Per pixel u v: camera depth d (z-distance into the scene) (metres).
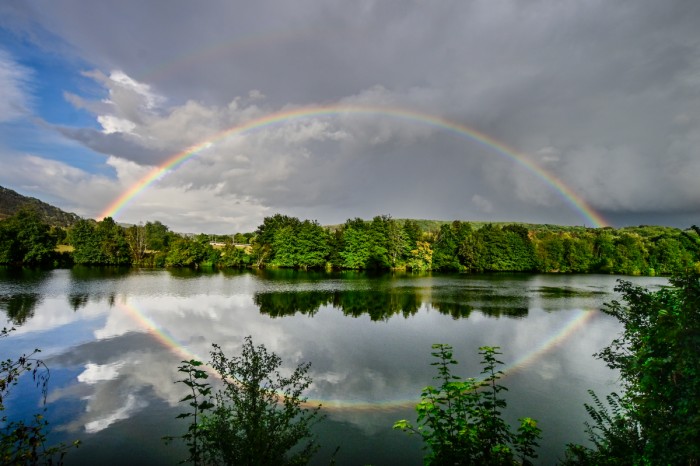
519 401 17.34
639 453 7.24
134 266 103.88
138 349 25.38
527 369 21.77
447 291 56.03
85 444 13.66
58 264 94.31
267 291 54.94
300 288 58.69
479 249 99.19
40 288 54.09
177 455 12.94
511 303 44.81
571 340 28.16
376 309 40.41
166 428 14.83
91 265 99.69
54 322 33.25
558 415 15.93
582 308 41.59
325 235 103.56
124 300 45.44
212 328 31.38
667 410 6.05
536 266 101.25
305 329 31.09
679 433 5.41
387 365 22.25
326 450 13.27
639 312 7.48
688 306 5.37
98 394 18.02
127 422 15.27
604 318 36.19
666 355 6.00
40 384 19.05
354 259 98.50
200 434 8.36
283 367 21.73
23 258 87.94
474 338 28.58
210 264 107.44
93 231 100.94
